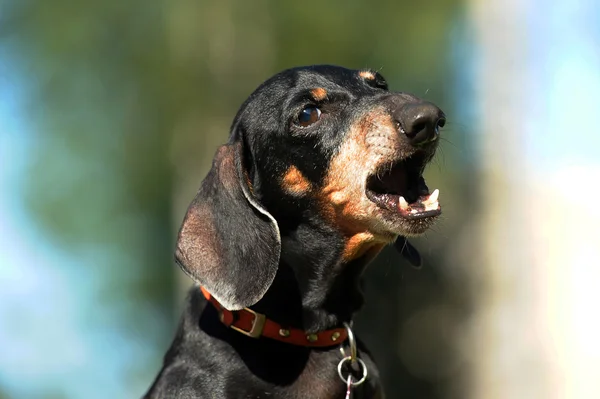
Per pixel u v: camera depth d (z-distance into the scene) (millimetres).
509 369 16781
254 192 5891
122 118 19406
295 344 5625
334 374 5605
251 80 16062
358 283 6016
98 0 17875
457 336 15312
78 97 19547
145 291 22422
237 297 5371
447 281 15188
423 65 16969
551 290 18312
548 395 17438
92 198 21938
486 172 17562
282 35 15875
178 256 5512
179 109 17125
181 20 16234
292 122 5762
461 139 17094
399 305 13914
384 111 5602
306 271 5773
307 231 5797
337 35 15953
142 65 17906
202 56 16234
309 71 6000
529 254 17797
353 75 6105
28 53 19281
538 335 17422
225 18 15961
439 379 14703
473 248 16469
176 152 17922
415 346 14289
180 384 5523
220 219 5578
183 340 5738
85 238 22562
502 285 16938
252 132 5891
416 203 5602
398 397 13961
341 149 5664
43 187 21953
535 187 19078
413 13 16656
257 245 5473
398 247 6535
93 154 20797
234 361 5500
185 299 6082
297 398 5484
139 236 22297
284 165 5781
